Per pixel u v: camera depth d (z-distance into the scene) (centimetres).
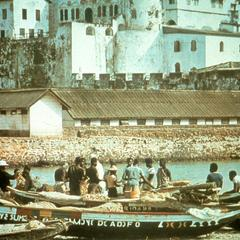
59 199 7950
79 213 7562
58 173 8650
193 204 7894
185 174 15612
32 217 7556
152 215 7681
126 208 7875
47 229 6981
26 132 18425
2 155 17088
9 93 19238
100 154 18562
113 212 7606
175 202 7856
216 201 8081
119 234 7706
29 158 17375
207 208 7844
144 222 7675
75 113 19450
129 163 8588
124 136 19750
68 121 19388
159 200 7894
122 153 18962
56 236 7650
